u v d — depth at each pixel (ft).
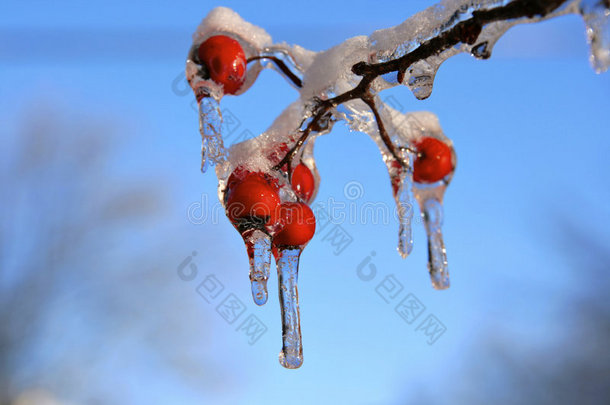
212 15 0.95
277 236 0.94
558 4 0.80
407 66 0.88
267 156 0.95
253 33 0.96
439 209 0.94
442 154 0.94
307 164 0.98
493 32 0.84
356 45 0.91
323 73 0.94
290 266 0.94
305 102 0.95
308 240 0.94
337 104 0.93
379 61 0.90
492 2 0.83
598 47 0.80
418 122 0.95
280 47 0.96
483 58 0.85
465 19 0.84
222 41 0.94
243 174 0.94
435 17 0.86
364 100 0.92
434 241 0.94
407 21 0.88
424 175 0.94
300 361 0.93
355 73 0.91
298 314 0.93
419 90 0.89
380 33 0.90
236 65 0.94
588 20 0.80
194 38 0.95
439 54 0.86
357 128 0.96
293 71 0.95
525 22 0.82
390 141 0.94
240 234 0.93
